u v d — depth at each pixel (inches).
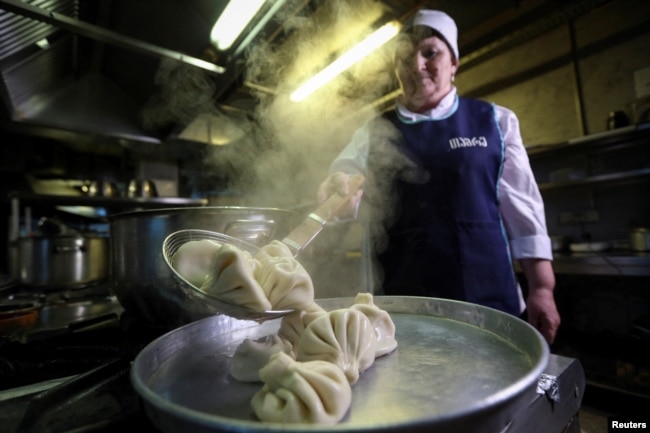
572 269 94.3
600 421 76.9
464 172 61.1
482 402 15.1
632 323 101.7
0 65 89.3
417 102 69.9
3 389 29.7
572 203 117.8
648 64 98.5
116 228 40.1
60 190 168.9
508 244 61.1
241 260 27.3
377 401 24.2
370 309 34.6
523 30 98.3
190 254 29.5
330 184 51.4
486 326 36.0
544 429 24.1
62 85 131.2
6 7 66.7
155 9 92.7
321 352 29.1
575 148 109.3
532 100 125.0
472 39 104.2
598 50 108.3
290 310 31.7
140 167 178.1
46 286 82.4
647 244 88.8
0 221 148.9
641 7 99.4
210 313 38.9
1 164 146.9
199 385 27.5
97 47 114.6
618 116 96.9
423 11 65.4
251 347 29.1
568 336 112.6
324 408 22.6
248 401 25.1
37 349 34.8
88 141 152.5
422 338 35.6
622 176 94.7
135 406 22.5
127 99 146.8
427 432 14.3
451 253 59.4
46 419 21.5
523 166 62.6
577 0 88.4
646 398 76.0
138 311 39.8
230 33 86.9
